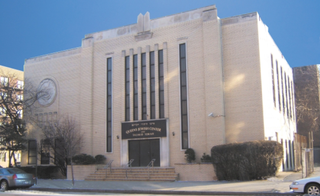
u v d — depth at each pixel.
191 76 26.52
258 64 24.59
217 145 22.20
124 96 29.23
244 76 24.97
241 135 24.48
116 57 30.17
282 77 34.22
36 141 31.47
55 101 33.38
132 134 28.28
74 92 32.28
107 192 18.78
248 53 25.02
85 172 27.72
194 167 23.27
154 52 28.30
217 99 25.02
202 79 26.03
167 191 17.25
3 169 20.75
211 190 16.47
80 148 30.41
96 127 30.28
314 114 44.59
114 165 28.78
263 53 25.92
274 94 28.94
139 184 21.53
